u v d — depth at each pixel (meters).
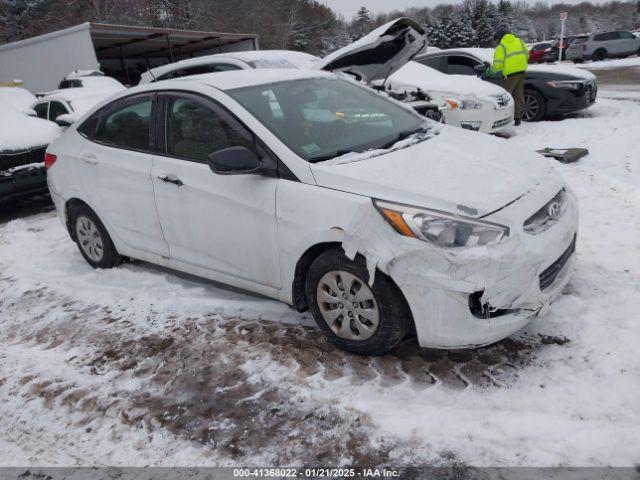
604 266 3.69
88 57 13.62
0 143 6.49
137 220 3.97
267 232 3.12
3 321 4.02
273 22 39.22
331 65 5.93
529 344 2.94
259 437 2.52
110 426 2.72
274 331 3.39
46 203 7.69
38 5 29.61
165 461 2.44
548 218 2.83
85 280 4.51
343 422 2.54
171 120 3.68
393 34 5.50
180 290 4.09
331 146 3.27
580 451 2.21
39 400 3.00
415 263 2.56
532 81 9.70
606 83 15.80
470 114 8.32
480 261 2.49
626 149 6.92
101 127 4.23
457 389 2.67
